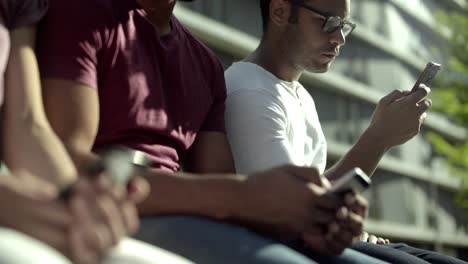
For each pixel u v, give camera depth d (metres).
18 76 1.10
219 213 1.14
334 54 2.02
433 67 1.85
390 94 1.86
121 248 0.81
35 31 1.22
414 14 27.41
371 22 25.27
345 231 1.15
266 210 1.13
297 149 1.91
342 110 23.64
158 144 1.39
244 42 19.84
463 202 15.36
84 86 1.23
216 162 1.58
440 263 1.57
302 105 2.01
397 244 1.67
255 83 1.87
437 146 14.71
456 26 13.96
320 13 2.00
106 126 1.32
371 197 23.72
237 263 1.06
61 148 1.00
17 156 0.99
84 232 0.70
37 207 0.72
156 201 1.12
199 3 18.53
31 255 0.60
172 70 1.45
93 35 1.29
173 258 0.86
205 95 1.55
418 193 26.11
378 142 1.80
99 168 0.73
